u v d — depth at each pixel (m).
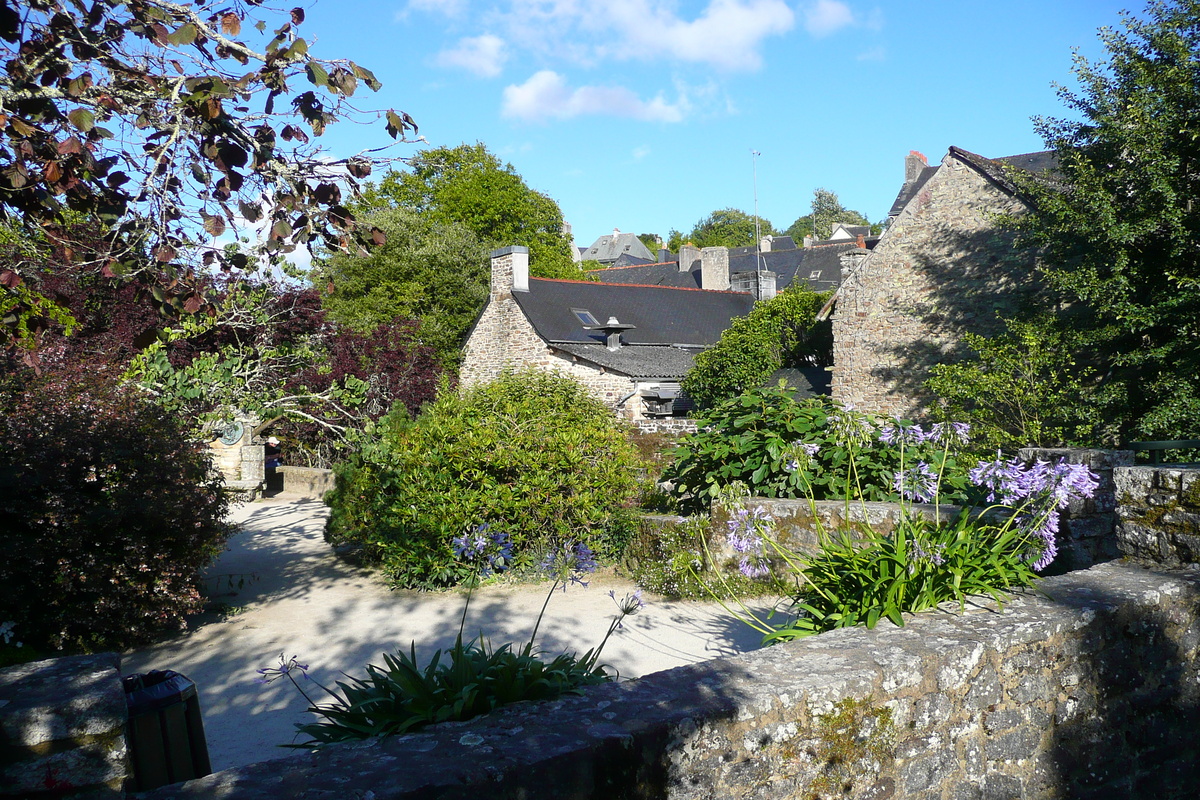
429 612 7.75
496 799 1.86
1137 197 14.28
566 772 1.96
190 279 4.69
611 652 5.89
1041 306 16.86
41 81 4.34
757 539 4.27
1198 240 13.54
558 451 9.31
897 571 3.30
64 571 6.33
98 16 4.26
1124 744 3.32
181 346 14.73
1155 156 13.77
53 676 2.25
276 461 22.88
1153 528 3.89
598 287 33.44
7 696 2.09
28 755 2.00
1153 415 13.10
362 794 1.74
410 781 1.80
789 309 27.34
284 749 4.66
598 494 9.20
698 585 7.28
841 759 2.49
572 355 27.75
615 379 26.66
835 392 21.05
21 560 6.20
